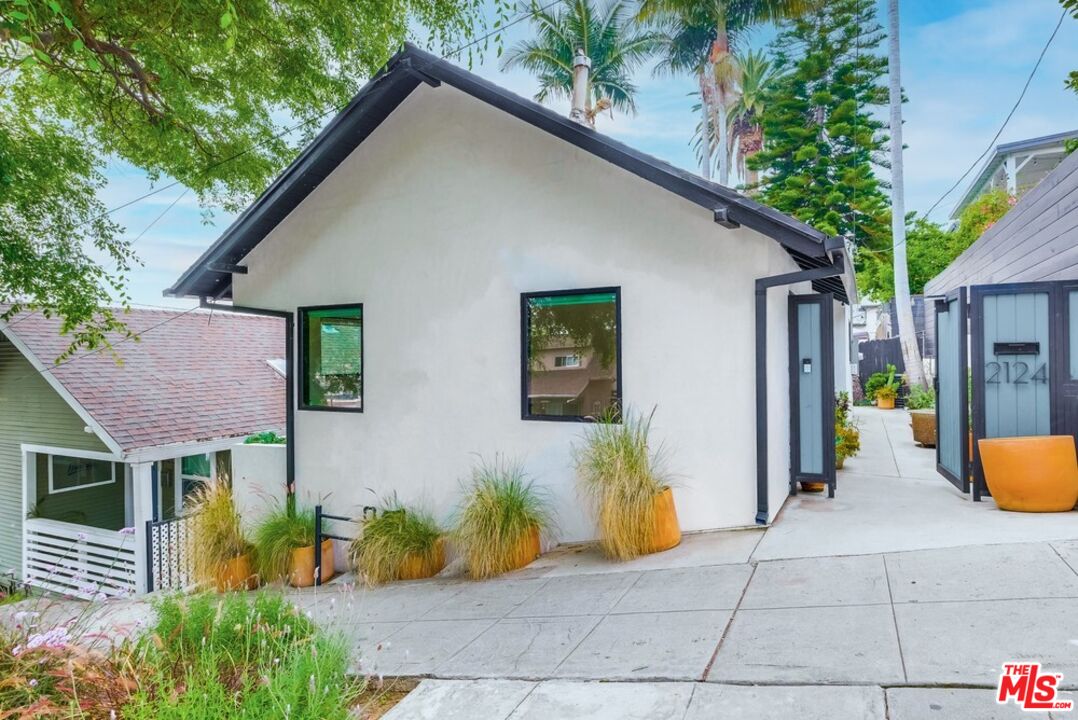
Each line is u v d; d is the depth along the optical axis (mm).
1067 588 3441
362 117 6602
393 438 6895
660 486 5383
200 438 9680
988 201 19016
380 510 6781
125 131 7801
